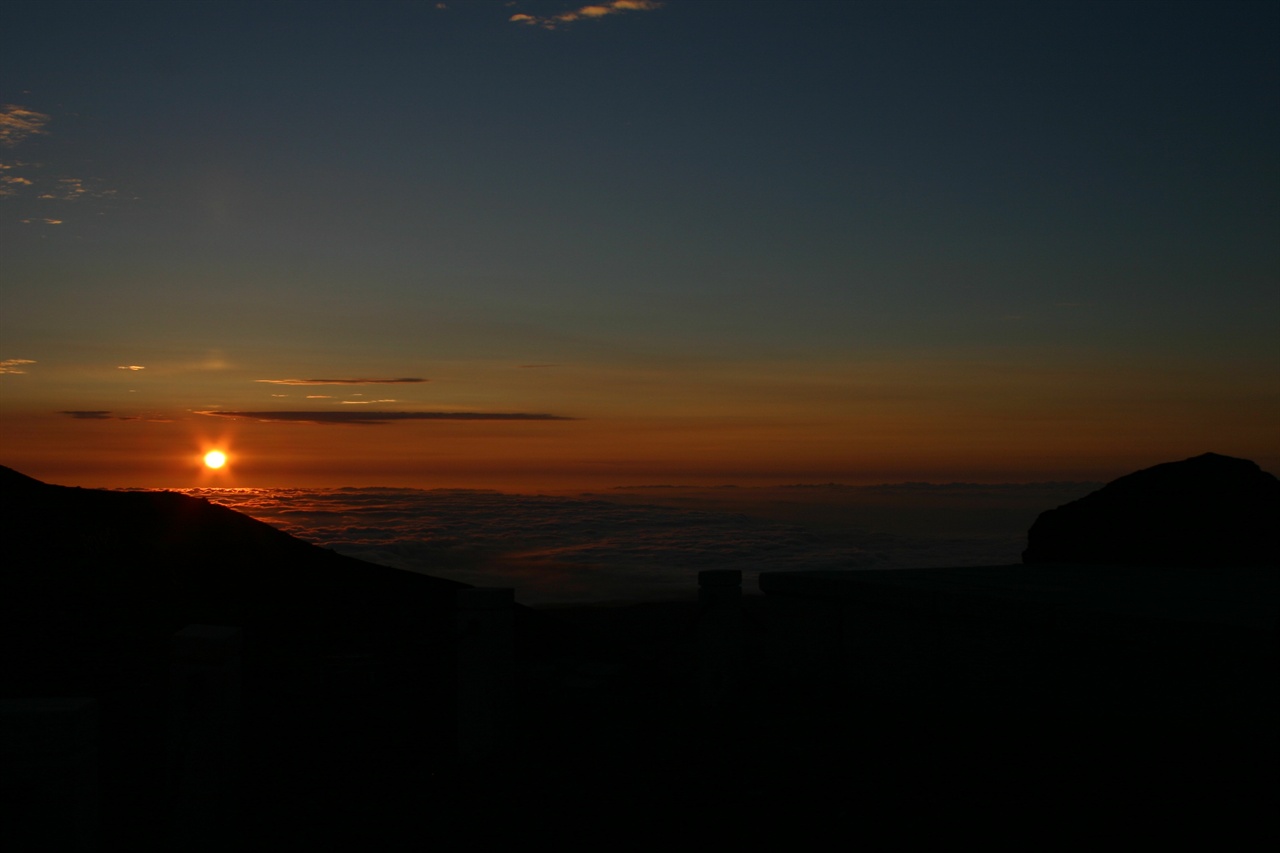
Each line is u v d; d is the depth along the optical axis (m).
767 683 8.52
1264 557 10.14
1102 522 10.85
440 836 4.95
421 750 6.55
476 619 6.14
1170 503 10.59
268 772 6.04
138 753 6.18
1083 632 6.15
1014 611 6.64
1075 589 7.46
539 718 7.31
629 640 13.77
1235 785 5.05
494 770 5.97
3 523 10.95
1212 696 5.41
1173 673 5.66
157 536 12.01
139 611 9.62
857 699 7.79
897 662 7.64
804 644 8.66
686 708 7.62
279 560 12.56
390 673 8.64
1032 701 6.54
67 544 10.93
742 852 4.61
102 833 4.97
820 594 8.44
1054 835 4.66
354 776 5.97
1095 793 5.16
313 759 6.31
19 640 8.17
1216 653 5.39
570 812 5.24
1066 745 6.01
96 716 3.66
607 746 6.50
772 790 5.49
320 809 5.39
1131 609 6.19
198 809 4.32
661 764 6.06
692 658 10.87
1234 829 4.58
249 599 10.80
